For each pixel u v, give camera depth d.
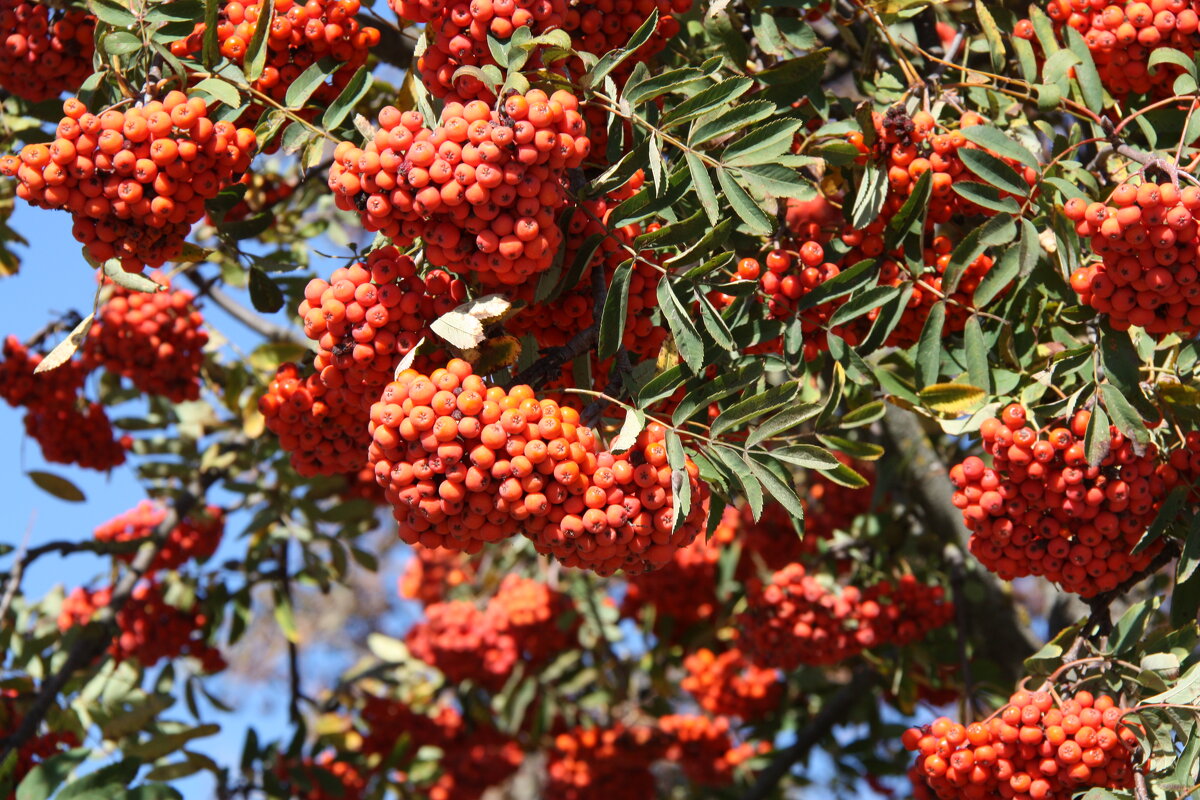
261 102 3.17
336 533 5.90
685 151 2.97
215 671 6.18
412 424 2.51
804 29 3.64
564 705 7.29
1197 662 3.23
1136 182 2.85
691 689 6.70
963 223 3.54
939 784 3.24
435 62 2.83
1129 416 2.95
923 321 3.46
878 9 3.83
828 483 5.65
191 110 2.70
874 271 3.30
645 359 3.16
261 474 5.94
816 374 3.85
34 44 3.67
